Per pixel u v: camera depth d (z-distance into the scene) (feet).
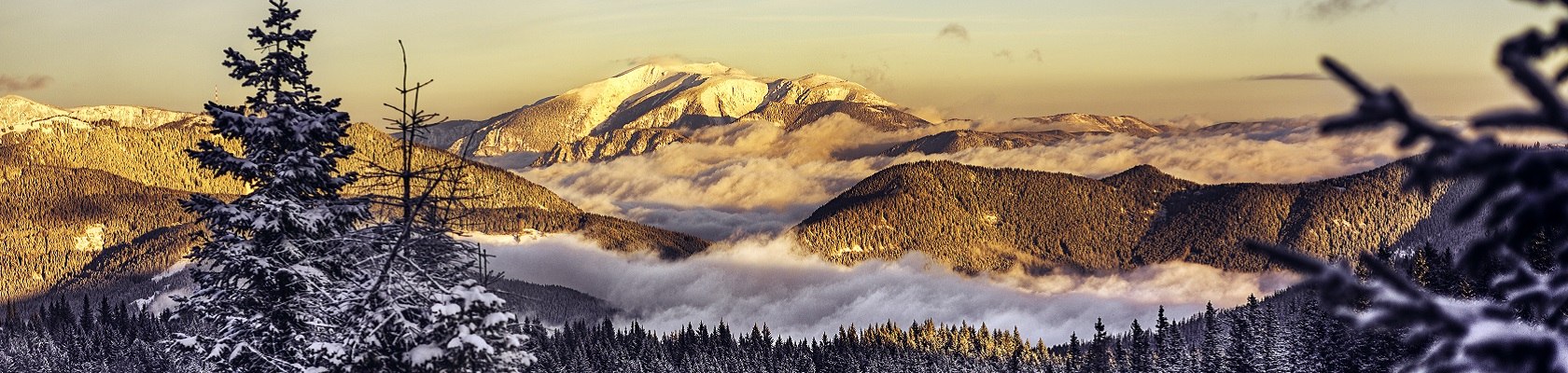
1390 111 13.67
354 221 85.46
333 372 74.02
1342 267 16.99
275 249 83.15
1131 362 423.23
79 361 474.08
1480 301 16.81
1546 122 12.71
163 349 86.63
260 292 84.69
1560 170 13.29
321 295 82.69
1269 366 272.72
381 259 77.41
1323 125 13.93
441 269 76.13
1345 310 17.08
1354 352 162.40
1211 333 350.84
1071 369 492.54
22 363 490.49
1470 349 16.03
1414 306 16.70
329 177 85.76
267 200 82.38
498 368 71.51
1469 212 13.84
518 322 73.20
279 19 86.38
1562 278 16.28
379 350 71.67
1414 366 17.06
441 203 75.20
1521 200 13.82
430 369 69.62
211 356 81.46
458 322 70.38
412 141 73.72
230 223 83.30
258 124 84.17
